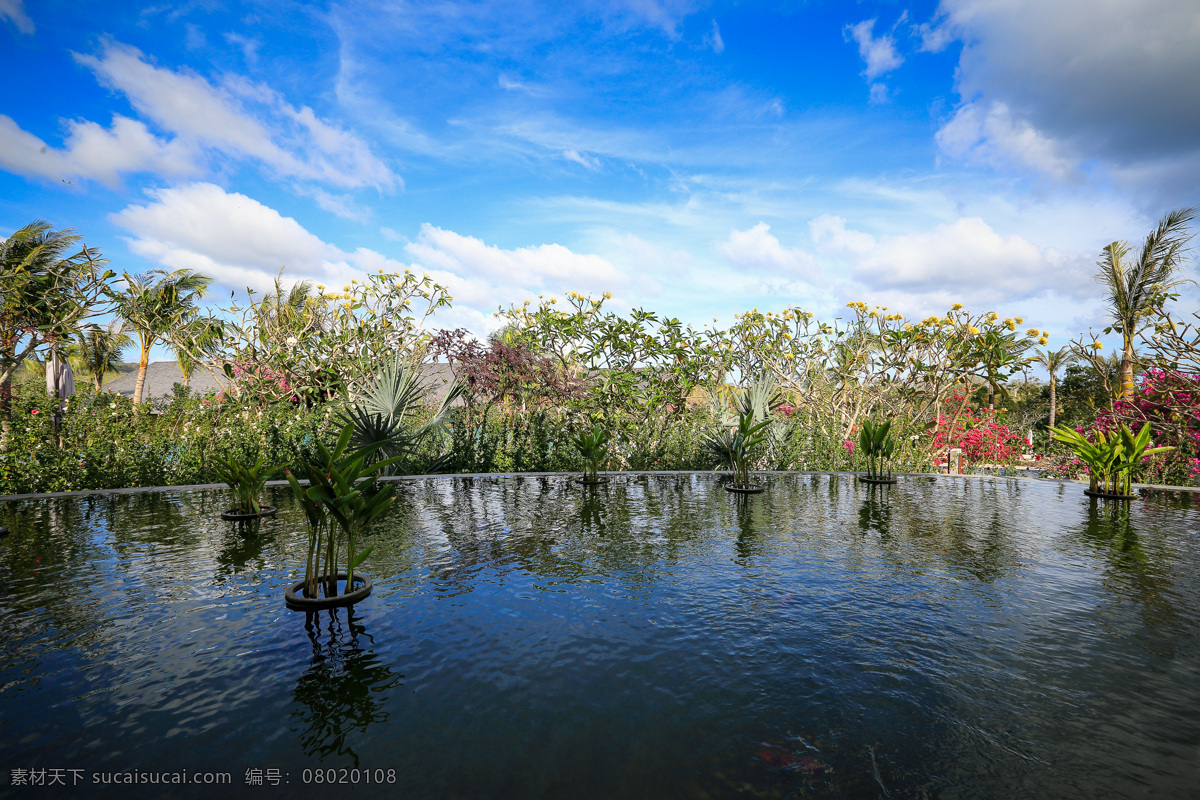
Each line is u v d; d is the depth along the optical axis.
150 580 3.04
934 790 1.40
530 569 3.28
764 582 3.06
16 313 7.56
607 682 1.95
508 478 7.32
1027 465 10.95
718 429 7.82
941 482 7.38
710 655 2.17
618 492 6.24
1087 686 1.94
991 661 2.13
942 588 2.98
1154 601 2.78
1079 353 9.55
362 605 2.68
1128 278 9.38
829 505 5.50
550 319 9.25
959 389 9.91
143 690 1.89
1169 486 6.84
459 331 8.07
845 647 2.25
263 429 7.05
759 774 1.45
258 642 2.27
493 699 1.83
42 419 6.11
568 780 1.42
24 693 1.87
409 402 7.55
